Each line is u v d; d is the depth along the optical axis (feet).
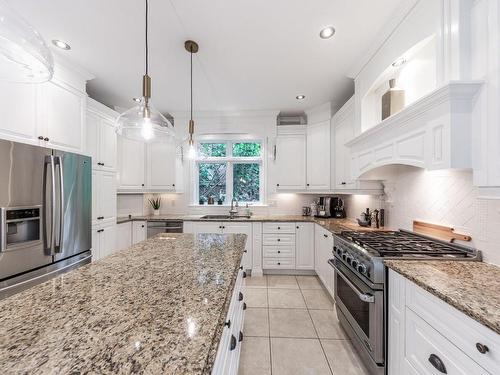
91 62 7.80
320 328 7.24
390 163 5.75
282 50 7.20
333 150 11.46
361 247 5.71
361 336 5.62
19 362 1.88
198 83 9.43
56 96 7.11
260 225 11.85
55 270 6.49
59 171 6.56
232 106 12.10
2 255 5.28
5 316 2.60
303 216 13.08
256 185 14.29
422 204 6.56
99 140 9.29
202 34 6.45
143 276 3.79
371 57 7.19
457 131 3.95
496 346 2.60
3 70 4.05
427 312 3.68
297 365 5.73
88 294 3.14
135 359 1.92
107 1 5.26
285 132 12.80
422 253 5.06
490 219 4.51
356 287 5.58
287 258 11.81
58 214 6.52
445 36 4.35
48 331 2.31
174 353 2.00
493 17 3.68
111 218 10.01
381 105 7.20
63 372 1.77
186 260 4.63
